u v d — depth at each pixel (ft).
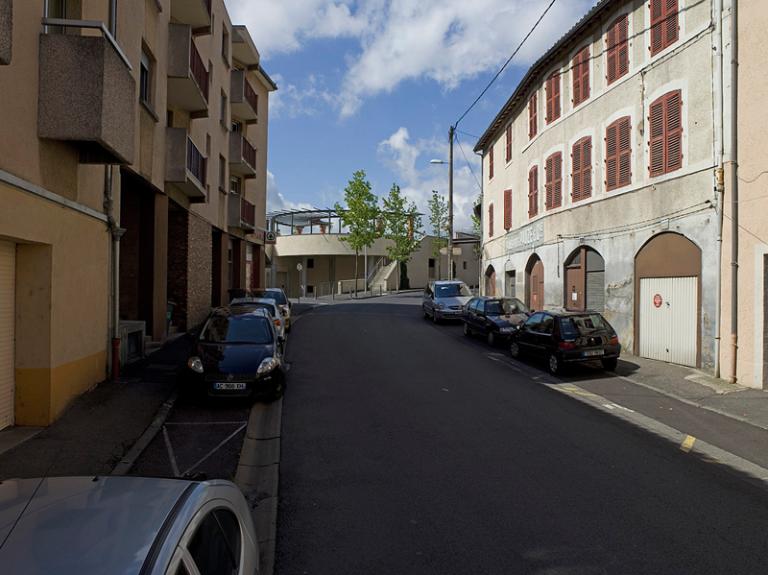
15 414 24.32
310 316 92.89
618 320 49.55
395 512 17.02
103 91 23.98
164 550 6.54
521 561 13.97
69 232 26.84
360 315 94.27
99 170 31.45
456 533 15.57
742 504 17.54
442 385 36.63
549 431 26.08
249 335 34.65
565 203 59.67
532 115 69.67
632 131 47.67
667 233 43.32
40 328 24.61
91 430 24.20
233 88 82.64
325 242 169.99
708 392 33.78
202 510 7.99
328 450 23.16
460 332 70.18
